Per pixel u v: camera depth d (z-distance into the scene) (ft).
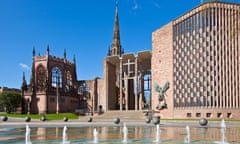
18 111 358.43
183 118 241.14
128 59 349.20
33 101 344.49
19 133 100.94
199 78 242.58
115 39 518.37
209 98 234.38
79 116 299.79
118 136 89.10
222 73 236.22
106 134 96.58
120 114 289.74
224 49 238.89
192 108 243.60
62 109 362.53
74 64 413.39
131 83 387.96
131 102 382.42
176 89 262.26
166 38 280.31
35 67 361.30
